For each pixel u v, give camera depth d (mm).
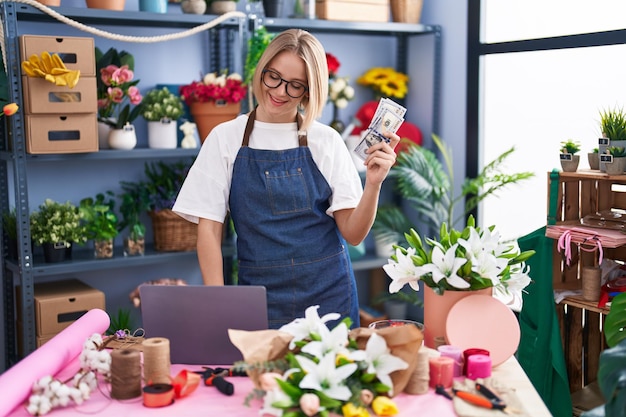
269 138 2551
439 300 2014
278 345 1712
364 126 4457
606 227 3076
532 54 3898
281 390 1581
